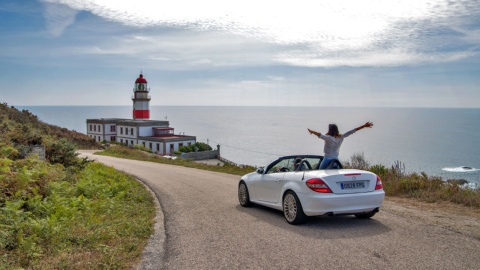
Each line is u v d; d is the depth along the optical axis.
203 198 11.74
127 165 26.44
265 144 131.50
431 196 10.32
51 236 6.63
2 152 13.84
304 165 8.52
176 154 70.12
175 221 8.46
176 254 6.01
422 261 5.29
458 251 5.69
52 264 5.36
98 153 40.38
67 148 18.02
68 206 9.22
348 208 7.26
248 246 6.30
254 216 8.77
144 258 5.82
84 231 7.11
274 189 8.64
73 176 14.16
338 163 8.29
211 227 7.76
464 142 129.62
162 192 13.23
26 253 5.75
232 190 13.53
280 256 5.71
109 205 9.70
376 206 7.53
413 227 7.21
